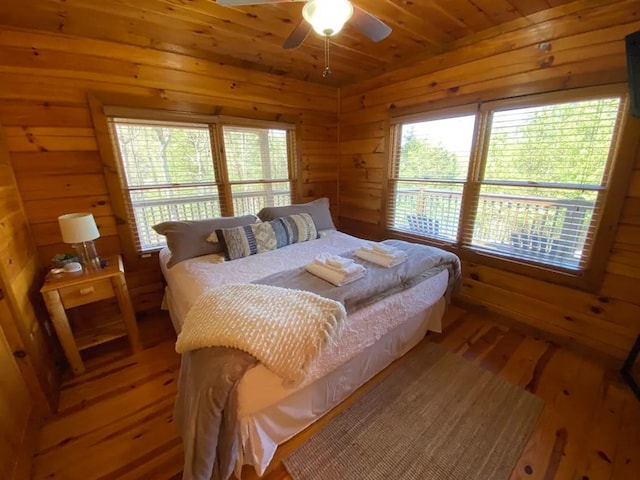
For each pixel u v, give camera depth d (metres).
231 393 1.05
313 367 1.27
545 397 1.69
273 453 1.31
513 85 2.09
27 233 1.96
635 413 1.57
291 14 1.88
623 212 1.76
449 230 2.73
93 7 1.74
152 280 2.60
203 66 2.54
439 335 2.30
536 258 2.21
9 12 1.71
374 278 1.70
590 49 1.74
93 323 2.38
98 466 1.34
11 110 1.89
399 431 1.48
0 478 1.12
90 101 2.11
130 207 2.41
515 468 1.30
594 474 1.27
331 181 3.73
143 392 1.77
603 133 1.79
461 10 1.89
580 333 2.05
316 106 3.37
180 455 1.39
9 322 1.41
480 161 2.38
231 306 1.30
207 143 2.70
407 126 2.92
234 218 2.52
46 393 1.58
